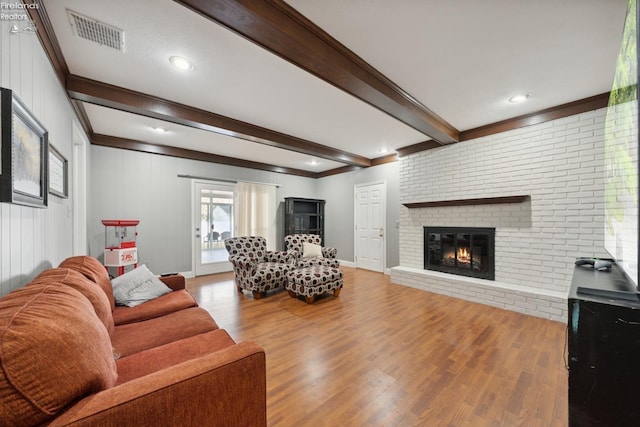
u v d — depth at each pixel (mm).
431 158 4078
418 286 3992
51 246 1827
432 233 4090
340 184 6141
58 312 803
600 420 842
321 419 1421
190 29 1691
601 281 1152
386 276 4926
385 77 2283
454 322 2713
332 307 3191
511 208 3254
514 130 3215
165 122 3330
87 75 2207
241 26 1533
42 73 1619
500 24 1673
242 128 3332
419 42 1856
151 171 4348
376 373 1838
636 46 849
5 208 1136
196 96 2617
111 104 2461
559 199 2904
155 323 1691
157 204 4406
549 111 2941
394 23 1678
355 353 2109
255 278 3461
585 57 2008
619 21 1623
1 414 602
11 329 656
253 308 3160
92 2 1474
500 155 3330
